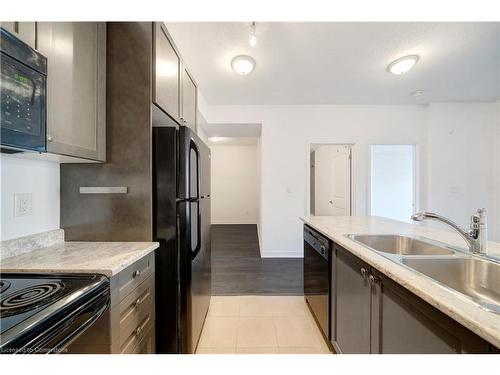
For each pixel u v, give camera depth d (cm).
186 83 213
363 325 123
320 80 314
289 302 249
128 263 107
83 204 145
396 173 421
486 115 396
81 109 122
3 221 114
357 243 139
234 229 636
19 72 84
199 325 185
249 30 211
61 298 74
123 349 106
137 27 142
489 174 397
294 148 409
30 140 89
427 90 348
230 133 484
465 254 117
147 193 144
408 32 217
